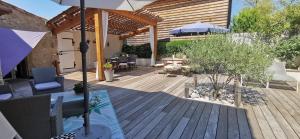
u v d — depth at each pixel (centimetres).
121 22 1036
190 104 432
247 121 338
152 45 1091
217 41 451
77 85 435
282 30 777
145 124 329
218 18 1058
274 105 423
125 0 290
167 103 440
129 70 992
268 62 411
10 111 192
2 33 479
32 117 203
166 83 665
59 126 245
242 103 438
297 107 409
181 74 841
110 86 620
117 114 373
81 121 335
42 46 848
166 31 1242
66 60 968
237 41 453
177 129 310
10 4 719
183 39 1141
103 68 720
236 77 466
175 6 1193
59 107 248
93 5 307
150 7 1283
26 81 734
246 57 399
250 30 927
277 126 319
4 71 456
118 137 283
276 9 957
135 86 619
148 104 434
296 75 663
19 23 754
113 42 1255
